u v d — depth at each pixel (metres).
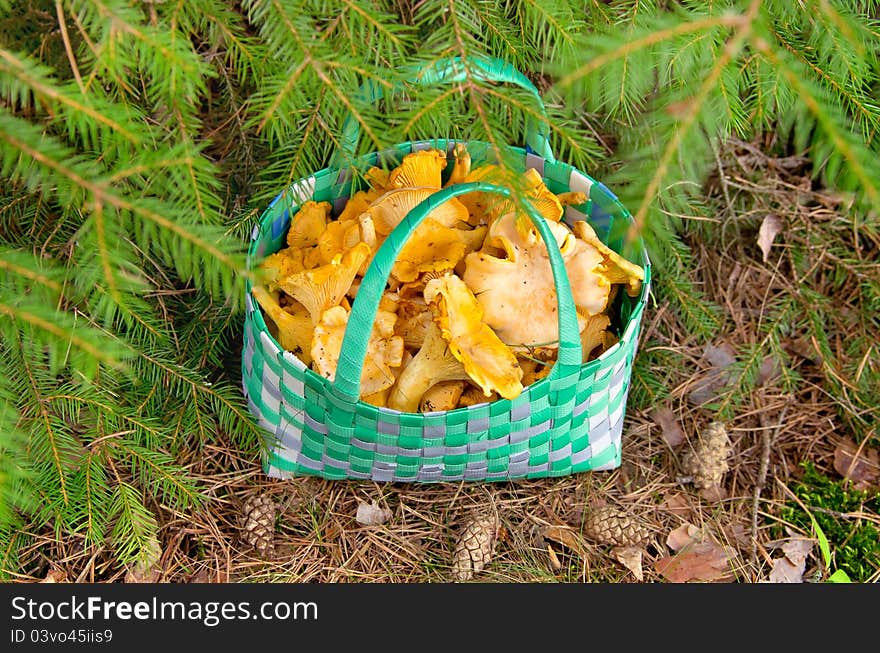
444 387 1.09
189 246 0.88
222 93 1.19
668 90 0.99
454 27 0.92
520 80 1.00
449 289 1.04
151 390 1.12
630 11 1.00
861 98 0.98
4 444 0.90
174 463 1.14
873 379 1.24
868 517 1.16
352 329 0.99
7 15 1.06
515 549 1.12
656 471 1.18
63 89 0.86
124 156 0.89
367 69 0.92
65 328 0.87
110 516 1.06
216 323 1.18
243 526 1.11
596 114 1.25
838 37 0.94
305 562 1.11
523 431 1.07
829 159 0.81
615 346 1.06
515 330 1.08
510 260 1.07
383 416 1.04
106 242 0.87
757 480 1.18
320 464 1.10
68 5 0.88
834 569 1.13
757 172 1.32
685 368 1.25
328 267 1.05
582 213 1.15
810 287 1.31
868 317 1.27
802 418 1.23
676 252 1.22
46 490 1.04
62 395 1.06
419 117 0.92
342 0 0.94
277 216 1.11
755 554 1.13
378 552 1.12
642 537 1.12
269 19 0.92
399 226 0.98
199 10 0.95
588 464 1.13
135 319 1.09
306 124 1.02
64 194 0.88
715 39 0.90
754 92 1.03
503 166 0.90
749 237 1.33
